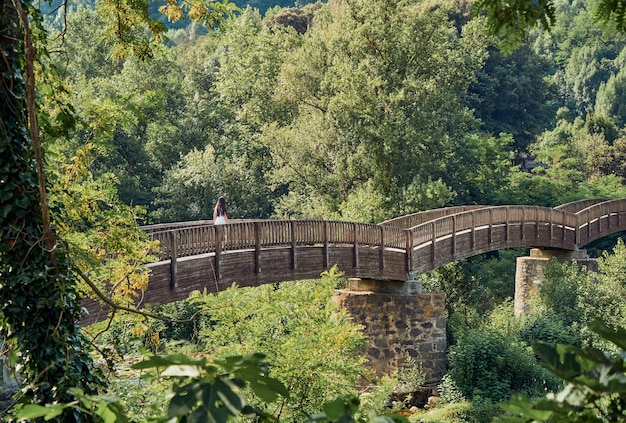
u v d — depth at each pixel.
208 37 89.62
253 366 2.71
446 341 29.19
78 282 11.88
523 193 54.84
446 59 50.03
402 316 27.98
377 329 28.14
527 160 73.56
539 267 37.34
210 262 20.06
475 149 53.03
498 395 25.19
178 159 57.22
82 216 12.81
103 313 16.67
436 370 28.05
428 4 48.88
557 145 77.94
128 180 52.56
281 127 52.84
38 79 10.42
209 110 58.47
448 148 48.16
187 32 151.88
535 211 36.03
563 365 2.41
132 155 55.19
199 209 51.75
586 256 39.62
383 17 48.72
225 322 14.41
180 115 59.09
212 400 2.61
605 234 42.38
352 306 28.48
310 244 25.11
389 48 47.88
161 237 18.91
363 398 15.16
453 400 25.80
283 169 49.06
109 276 13.21
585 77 112.88
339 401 2.66
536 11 4.00
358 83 46.34
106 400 2.88
